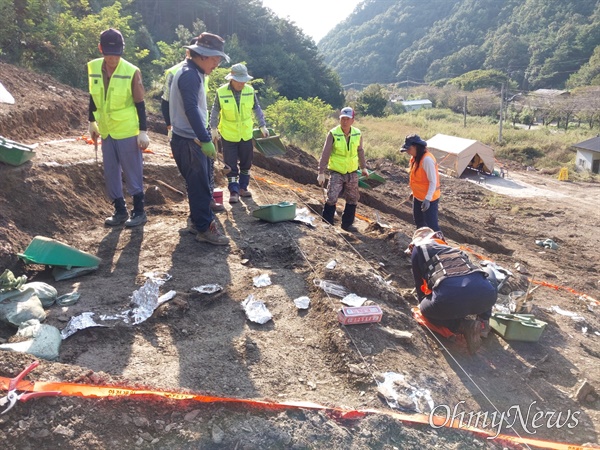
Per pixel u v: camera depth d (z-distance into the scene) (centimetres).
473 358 442
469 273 434
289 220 614
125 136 531
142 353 360
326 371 369
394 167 2134
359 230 746
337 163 679
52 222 529
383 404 342
